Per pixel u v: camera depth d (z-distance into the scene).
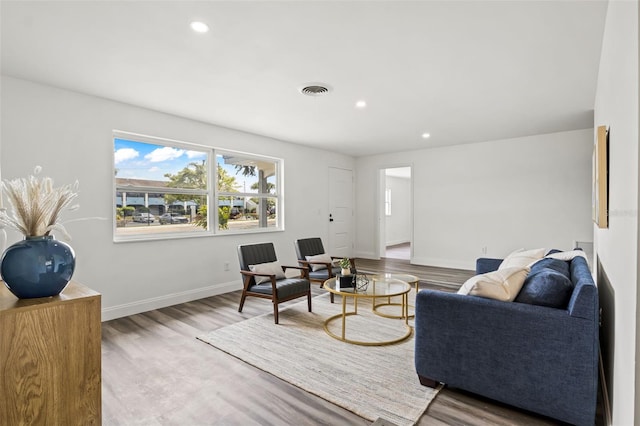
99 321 1.29
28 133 3.04
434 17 2.06
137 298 3.77
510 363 1.90
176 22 2.11
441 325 2.12
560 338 1.77
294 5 1.93
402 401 2.04
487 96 3.51
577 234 5.17
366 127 4.80
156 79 3.02
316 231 6.37
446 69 2.83
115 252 3.61
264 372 2.42
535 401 1.84
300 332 3.15
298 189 5.97
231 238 4.80
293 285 3.57
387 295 2.97
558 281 1.88
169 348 2.81
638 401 1.01
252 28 2.18
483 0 1.89
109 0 1.88
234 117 4.23
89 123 3.41
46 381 1.17
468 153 6.10
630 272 1.14
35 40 2.32
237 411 1.97
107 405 2.02
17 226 1.21
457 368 2.07
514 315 1.89
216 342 2.92
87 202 3.40
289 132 5.06
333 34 2.26
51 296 1.24
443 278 5.42
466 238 6.16
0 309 1.09
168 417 1.92
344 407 2.00
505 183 5.75
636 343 1.01
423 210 6.65
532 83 3.15
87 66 2.74
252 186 5.24
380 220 7.48
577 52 2.52
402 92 3.38
